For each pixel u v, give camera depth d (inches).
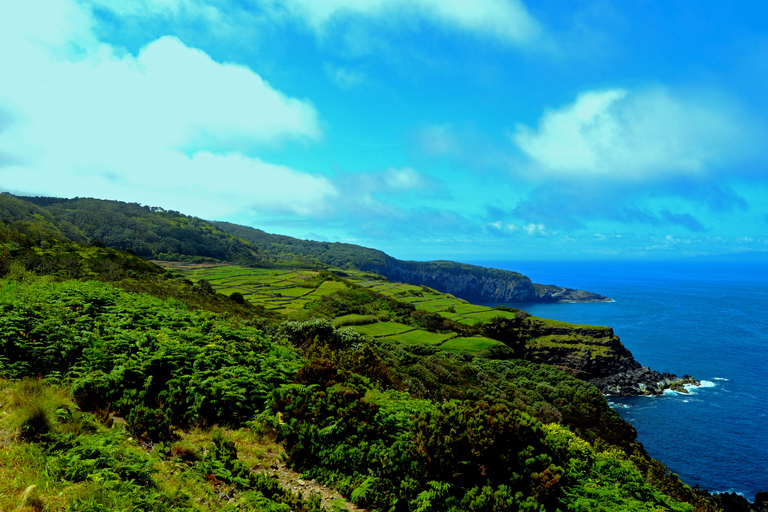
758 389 4008.4
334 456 396.5
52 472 265.0
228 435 425.7
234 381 498.9
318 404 450.9
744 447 2664.9
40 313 580.1
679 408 3427.7
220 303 2886.3
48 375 429.4
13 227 4057.6
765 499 1750.7
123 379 435.8
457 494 359.3
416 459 387.5
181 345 551.8
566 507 374.0
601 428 2178.9
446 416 396.5
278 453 417.1
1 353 448.8
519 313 5403.5
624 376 4116.6
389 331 3865.7
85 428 339.6
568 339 4665.4
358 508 351.3
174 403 429.4
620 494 456.8
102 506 240.5
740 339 6427.2
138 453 321.7
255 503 308.2
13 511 218.8
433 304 6171.3
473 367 2571.4
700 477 2295.8
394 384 917.2
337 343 1125.7
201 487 313.7
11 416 315.6
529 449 385.4
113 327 590.2
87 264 2810.0
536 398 2332.7
